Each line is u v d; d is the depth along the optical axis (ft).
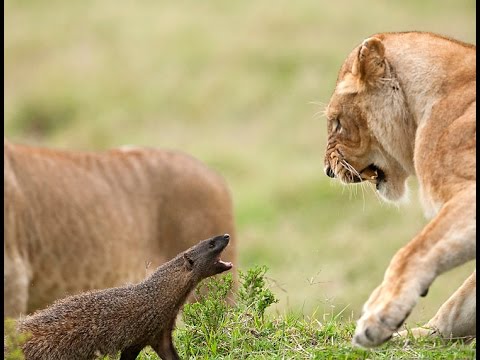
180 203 42.50
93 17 110.93
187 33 103.04
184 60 97.35
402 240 56.29
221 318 29.35
